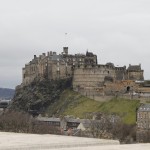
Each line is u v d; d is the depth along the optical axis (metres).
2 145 145.12
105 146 147.00
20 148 143.50
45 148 148.75
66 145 153.88
